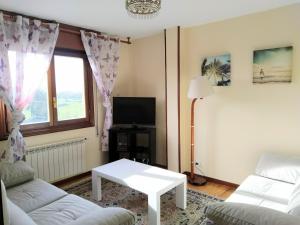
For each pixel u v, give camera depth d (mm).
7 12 2719
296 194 1755
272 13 2777
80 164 3580
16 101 2799
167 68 3631
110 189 3215
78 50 3533
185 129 3709
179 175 2648
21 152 2818
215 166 3424
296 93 2686
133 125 3986
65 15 2916
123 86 4289
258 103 2959
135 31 3732
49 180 3205
